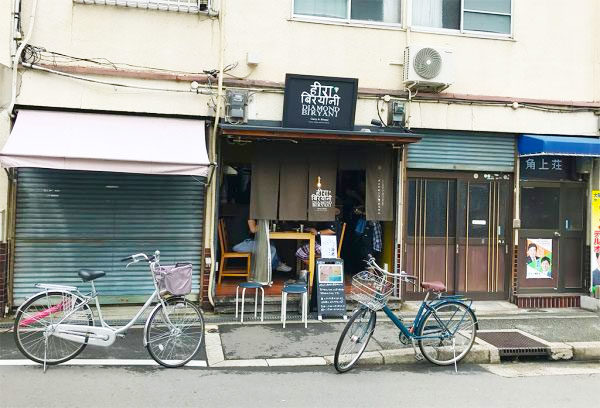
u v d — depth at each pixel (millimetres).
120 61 7891
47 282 7816
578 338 7172
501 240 9320
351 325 5914
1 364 5707
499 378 5863
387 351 6410
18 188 7691
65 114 7684
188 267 5879
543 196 9500
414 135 7961
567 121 9258
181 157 7199
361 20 8727
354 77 8609
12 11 7430
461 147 9086
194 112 8047
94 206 7977
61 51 7707
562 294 9398
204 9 8117
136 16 7938
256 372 5785
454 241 9172
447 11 9055
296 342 6809
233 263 9336
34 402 4738
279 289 8727
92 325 5773
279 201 8273
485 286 9297
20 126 7242
